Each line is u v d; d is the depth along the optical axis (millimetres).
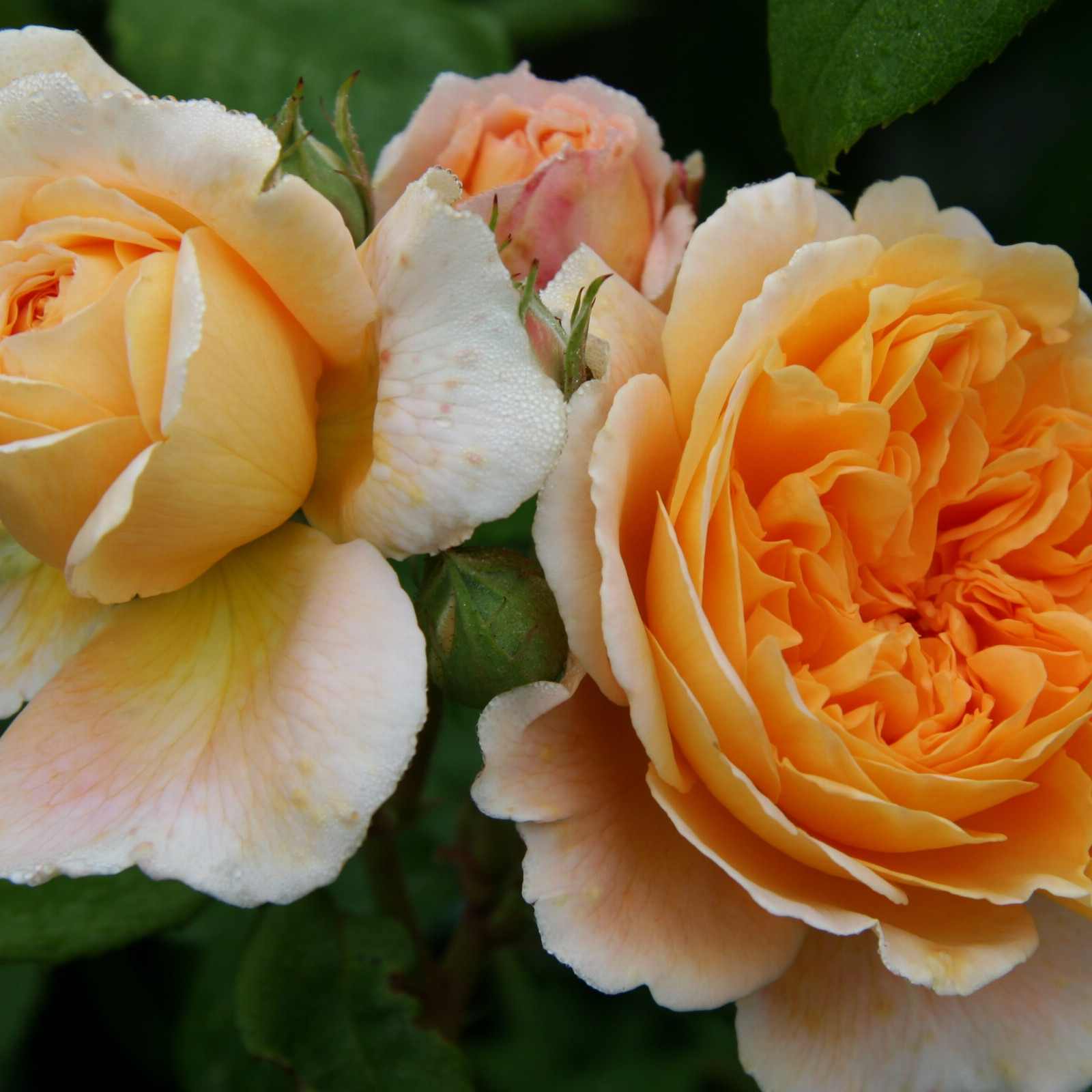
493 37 395
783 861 310
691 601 296
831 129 340
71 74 322
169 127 296
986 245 321
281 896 291
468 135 348
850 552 324
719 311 314
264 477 300
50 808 298
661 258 348
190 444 292
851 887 312
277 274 298
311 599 302
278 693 298
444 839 408
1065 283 324
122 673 307
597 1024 407
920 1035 315
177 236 299
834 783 302
